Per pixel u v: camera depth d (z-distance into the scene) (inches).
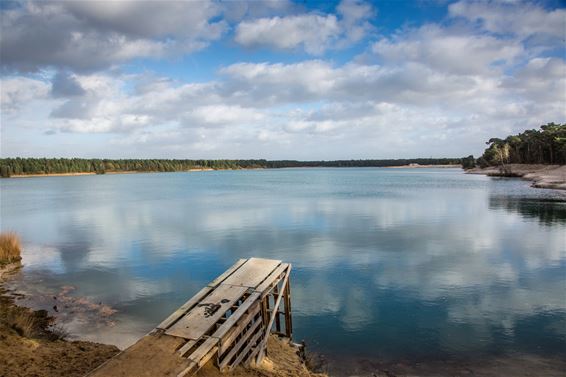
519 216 1598.2
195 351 316.2
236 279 462.9
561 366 438.9
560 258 925.2
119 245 1132.5
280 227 1413.6
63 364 371.2
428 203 2130.9
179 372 288.0
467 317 579.5
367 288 714.2
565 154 4581.7
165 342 329.4
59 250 1073.5
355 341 503.5
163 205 2240.4
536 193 2588.6
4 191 3799.2
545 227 1339.8
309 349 482.0
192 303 401.4
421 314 591.2
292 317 580.4
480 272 813.9
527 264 874.1
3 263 917.8
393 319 573.0
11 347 407.5
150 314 597.0
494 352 472.1
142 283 764.0
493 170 6289.4
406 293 685.3
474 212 1738.4
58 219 1715.1
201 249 1065.5
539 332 527.2
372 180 5241.1
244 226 1448.1
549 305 625.6
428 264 877.8
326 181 5211.6
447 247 1051.3
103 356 398.6
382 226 1403.8
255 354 394.6
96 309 616.7
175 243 1150.3
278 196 2753.4
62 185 4992.6
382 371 430.3
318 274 805.9
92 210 2038.6
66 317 579.2
